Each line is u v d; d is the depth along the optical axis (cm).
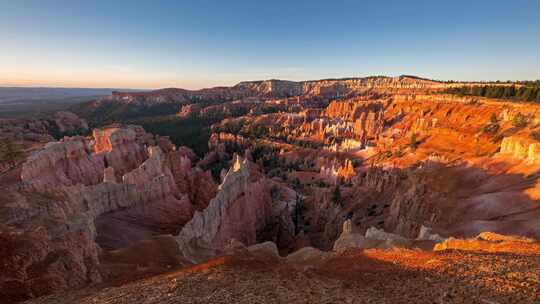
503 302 1371
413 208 6581
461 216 5719
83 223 2789
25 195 3222
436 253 2302
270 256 3344
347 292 1675
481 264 1859
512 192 5759
